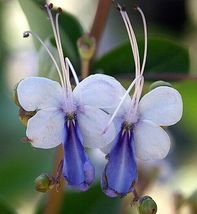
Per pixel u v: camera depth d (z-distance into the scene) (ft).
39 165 0.95
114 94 0.56
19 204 0.94
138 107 0.57
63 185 0.68
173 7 1.57
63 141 0.55
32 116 0.56
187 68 0.70
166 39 0.68
